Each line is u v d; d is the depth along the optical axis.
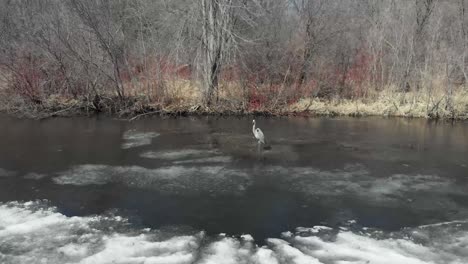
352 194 10.74
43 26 21.72
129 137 16.59
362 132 17.92
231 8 21.62
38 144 15.31
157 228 8.81
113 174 12.11
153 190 10.93
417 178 11.98
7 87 21.84
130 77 22.44
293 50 23.53
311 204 10.11
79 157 13.73
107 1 22.30
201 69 22.12
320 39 24.52
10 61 22.03
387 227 8.94
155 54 22.27
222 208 9.84
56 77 22.20
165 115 21.38
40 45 21.44
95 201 10.18
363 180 11.78
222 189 11.04
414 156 14.20
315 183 11.52
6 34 23.22
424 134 17.61
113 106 22.27
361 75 24.22
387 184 11.48
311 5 24.95
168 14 22.67
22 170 12.38
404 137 17.02
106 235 8.47
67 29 21.62
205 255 7.77
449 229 8.85
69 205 9.91
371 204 10.12
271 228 8.87
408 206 10.02
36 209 9.66
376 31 25.06
